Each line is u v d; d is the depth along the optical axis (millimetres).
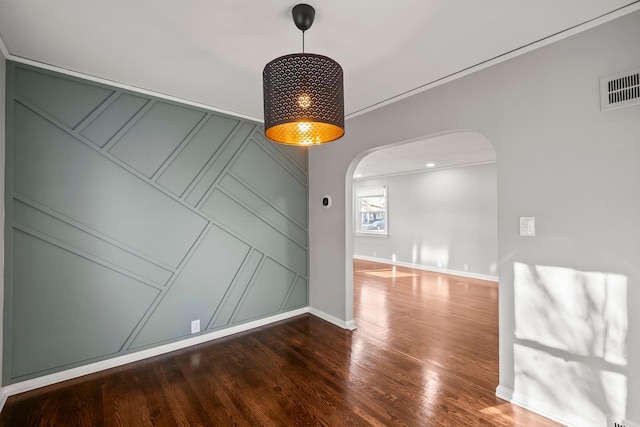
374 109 3002
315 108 1354
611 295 1658
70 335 2275
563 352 1816
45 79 2180
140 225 2582
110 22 1725
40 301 2152
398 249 7500
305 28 1640
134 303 2555
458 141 4293
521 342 1990
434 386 2207
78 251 2299
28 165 2107
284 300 3594
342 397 2076
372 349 2807
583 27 1733
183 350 2771
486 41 1918
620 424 1618
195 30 1809
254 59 2139
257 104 2936
